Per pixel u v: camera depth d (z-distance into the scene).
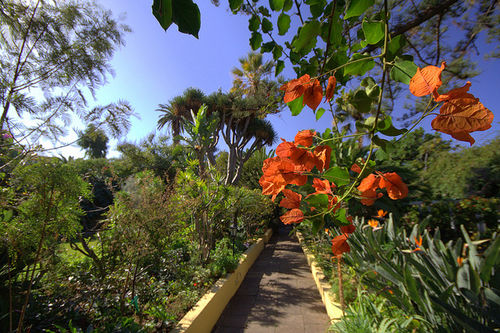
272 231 12.92
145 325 2.58
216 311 3.68
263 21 1.04
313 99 0.59
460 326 1.56
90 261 3.45
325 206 0.61
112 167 3.89
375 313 2.18
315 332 3.30
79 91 3.05
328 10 0.84
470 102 0.39
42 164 2.07
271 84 6.04
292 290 4.86
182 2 0.41
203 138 6.02
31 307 2.43
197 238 5.20
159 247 3.42
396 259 2.54
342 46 0.93
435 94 0.41
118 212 3.15
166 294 3.45
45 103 2.76
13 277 2.42
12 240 2.02
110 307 2.98
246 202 7.14
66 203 2.28
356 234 3.05
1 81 2.62
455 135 0.41
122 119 2.65
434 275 1.91
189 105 11.41
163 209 3.37
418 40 2.17
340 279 2.62
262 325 3.53
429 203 4.80
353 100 0.63
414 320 1.86
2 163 2.25
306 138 0.60
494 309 1.44
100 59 3.24
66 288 2.83
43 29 2.96
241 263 5.46
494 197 3.95
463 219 4.20
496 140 3.77
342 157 2.84
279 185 0.60
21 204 2.12
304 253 7.66
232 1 0.94
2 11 2.75
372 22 0.62
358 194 0.63
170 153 13.42
